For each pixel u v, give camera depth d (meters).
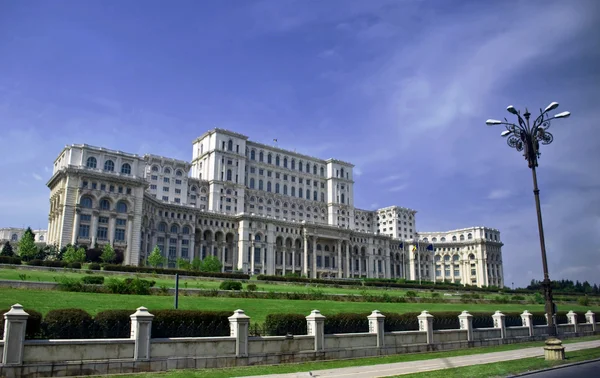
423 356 33.31
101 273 76.00
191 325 27.16
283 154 191.12
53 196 122.62
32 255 94.69
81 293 47.56
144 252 126.25
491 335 42.41
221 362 27.09
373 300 69.50
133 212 119.00
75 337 24.05
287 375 24.08
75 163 114.62
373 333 33.94
